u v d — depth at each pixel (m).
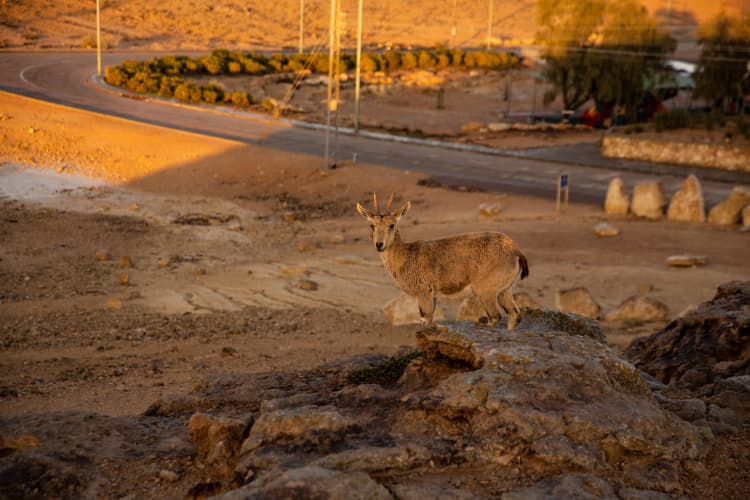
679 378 12.09
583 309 21.80
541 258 28.80
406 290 11.49
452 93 86.50
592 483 6.79
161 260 28.89
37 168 43.09
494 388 7.95
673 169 47.31
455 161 49.25
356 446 7.43
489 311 11.09
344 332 20.81
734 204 33.47
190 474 7.73
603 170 47.53
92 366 16.59
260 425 7.80
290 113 66.62
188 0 127.00
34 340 19.38
